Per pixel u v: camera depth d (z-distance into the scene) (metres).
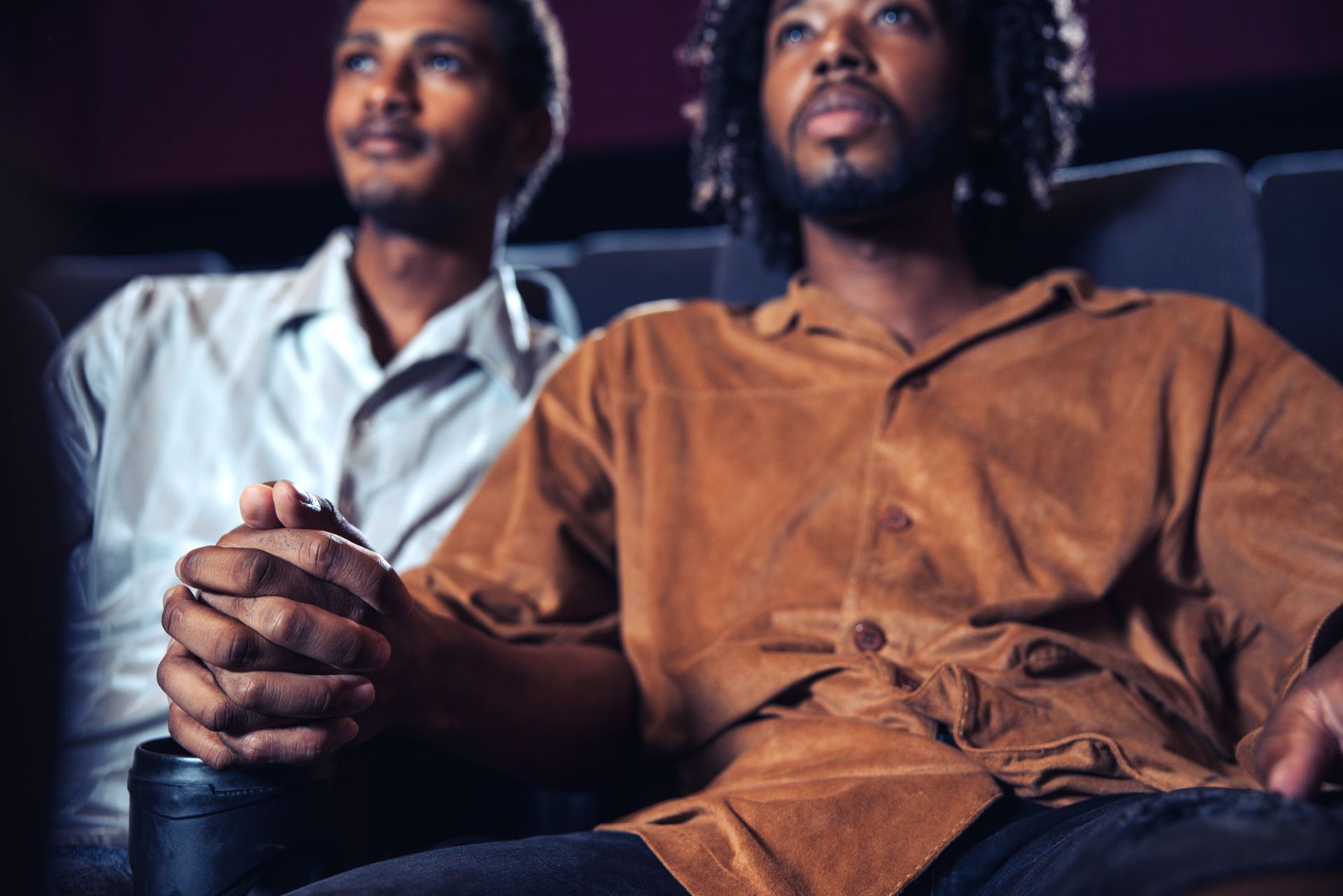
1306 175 1.56
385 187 1.21
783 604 0.83
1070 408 0.88
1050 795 0.71
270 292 1.20
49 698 0.38
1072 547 0.82
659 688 0.85
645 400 0.97
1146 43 2.70
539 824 0.90
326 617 0.62
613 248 1.53
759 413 0.93
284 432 1.13
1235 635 0.85
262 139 3.16
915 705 0.73
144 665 0.99
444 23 1.24
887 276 1.00
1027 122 1.14
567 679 0.83
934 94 0.98
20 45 3.14
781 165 1.01
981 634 0.78
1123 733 0.74
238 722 0.61
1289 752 0.54
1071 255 1.14
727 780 0.77
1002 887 0.64
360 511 1.11
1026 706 0.74
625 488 0.93
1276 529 0.81
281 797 0.63
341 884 0.56
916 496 0.85
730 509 0.89
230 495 1.09
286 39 3.16
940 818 0.67
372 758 0.70
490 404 1.17
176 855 0.62
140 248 3.39
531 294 1.38
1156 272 1.12
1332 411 0.85
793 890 0.62
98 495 1.08
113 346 1.16
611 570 0.96
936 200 1.01
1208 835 0.43
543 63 1.36
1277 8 2.64
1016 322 0.94
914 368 0.90
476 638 0.77
